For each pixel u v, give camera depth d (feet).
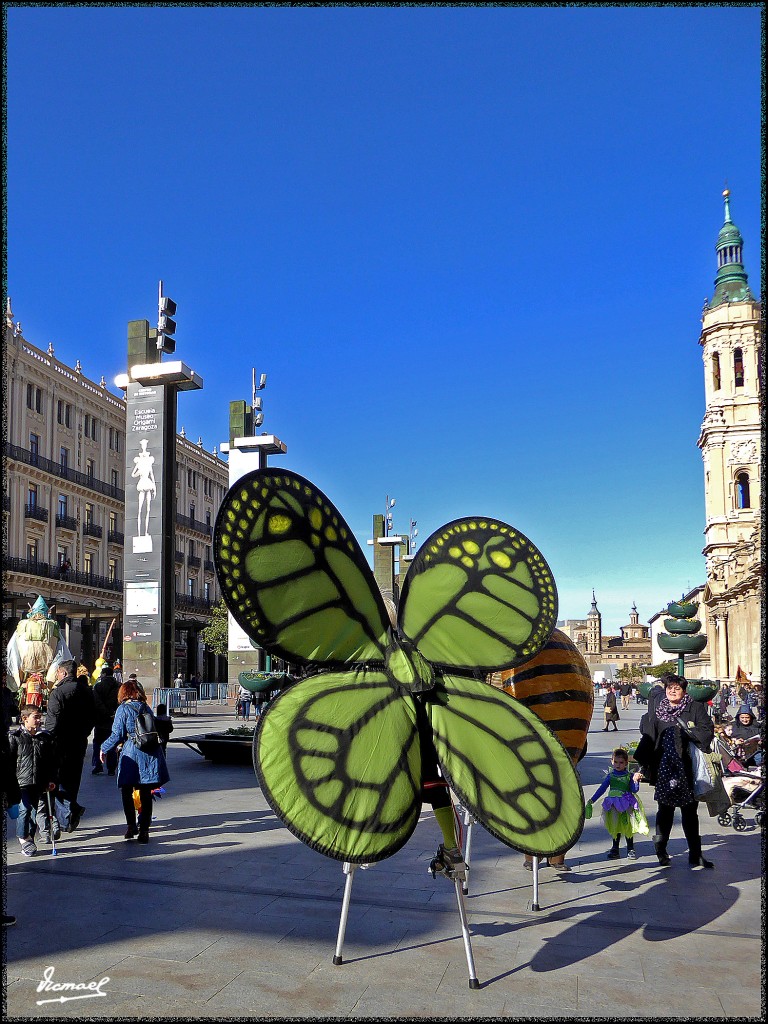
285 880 19.62
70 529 139.64
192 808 30.32
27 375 129.70
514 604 14.02
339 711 11.47
